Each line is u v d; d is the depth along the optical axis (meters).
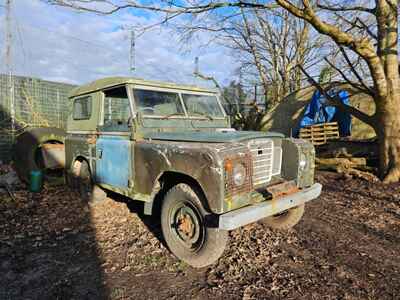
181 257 3.36
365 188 6.90
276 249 3.74
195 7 7.41
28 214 5.05
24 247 3.79
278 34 21.17
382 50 7.39
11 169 8.87
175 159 3.24
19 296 2.76
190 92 4.64
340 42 6.96
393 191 6.53
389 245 3.87
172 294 2.80
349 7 7.89
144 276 3.12
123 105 4.17
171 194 3.43
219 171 2.82
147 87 4.19
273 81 22.06
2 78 10.59
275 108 14.81
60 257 3.52
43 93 11.64
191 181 3.31
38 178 6.45
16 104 10.98
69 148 5.63
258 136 3.45
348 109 8.40
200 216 3.17
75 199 5.76
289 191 3.53
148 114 4.06
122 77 4.11
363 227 4.51
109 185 4.42
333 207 5.54
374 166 8.71
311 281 3.02
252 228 4.41
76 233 4.25
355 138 10.84
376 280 3.04
